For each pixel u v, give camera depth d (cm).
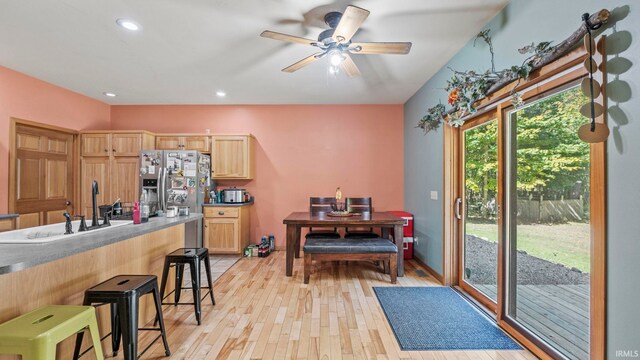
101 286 167
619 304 137
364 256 336
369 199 460
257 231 501
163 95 456
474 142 307
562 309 187
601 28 144
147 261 248
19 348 117
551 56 169
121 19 246
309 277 349
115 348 198
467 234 319
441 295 301
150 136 468
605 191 144
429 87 382
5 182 351
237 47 297
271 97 466
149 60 328
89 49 301
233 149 475
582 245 172
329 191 504
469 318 251
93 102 470
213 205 451
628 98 132
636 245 129
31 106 379
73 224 233
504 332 228
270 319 250
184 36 275
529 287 215
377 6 227
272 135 505
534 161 208
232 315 257
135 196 449
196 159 442
